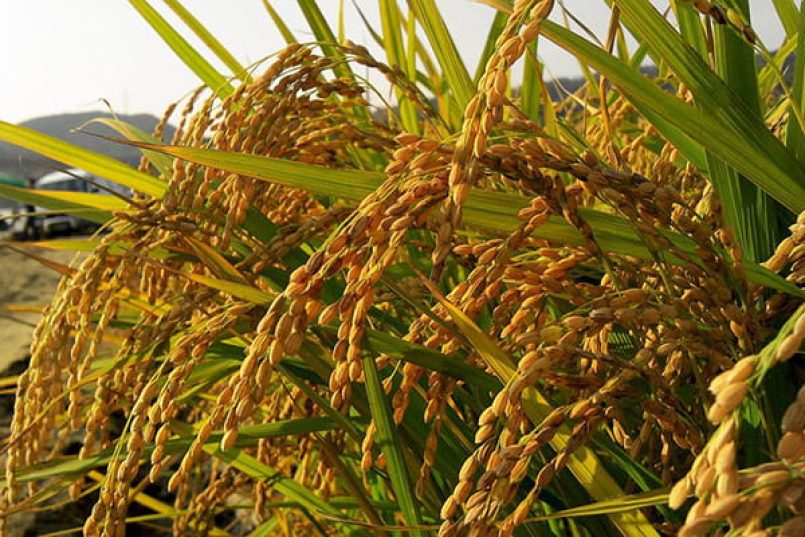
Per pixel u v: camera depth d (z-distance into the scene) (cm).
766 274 39
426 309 39
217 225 50
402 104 76
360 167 59
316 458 65
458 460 45
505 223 40
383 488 63
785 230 49
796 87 47
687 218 38
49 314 47
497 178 52
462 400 52
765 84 61
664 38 43
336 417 44
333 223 45
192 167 46
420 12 57
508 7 49
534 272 41
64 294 45
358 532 56
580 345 44
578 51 41
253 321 44
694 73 43
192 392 51
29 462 46
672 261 42
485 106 33
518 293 40
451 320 41
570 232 40
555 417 33
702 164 48
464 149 32
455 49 58
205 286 48
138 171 51
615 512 36
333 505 62
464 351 49
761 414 38
